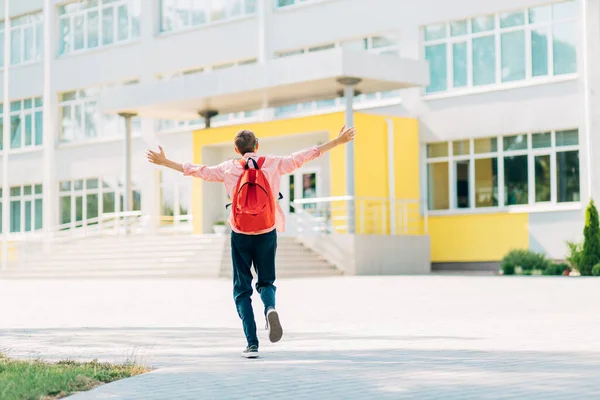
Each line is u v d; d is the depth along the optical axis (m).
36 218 45.28
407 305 15.62
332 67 28.06
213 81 30.84
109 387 6.77
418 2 33.19
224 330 11.77
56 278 31.98
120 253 32.66
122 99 33.41
